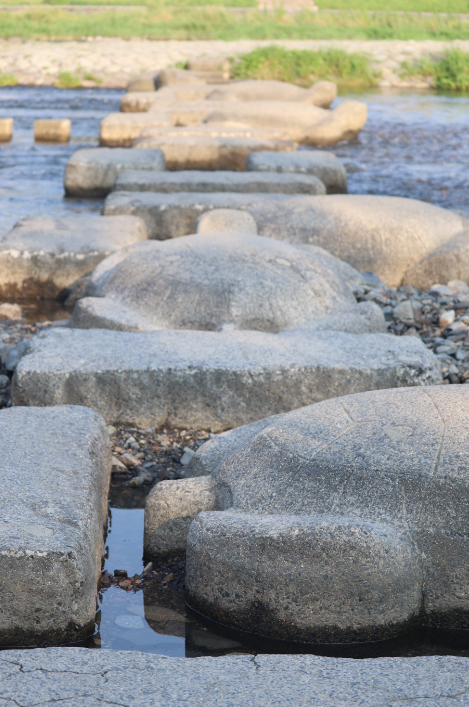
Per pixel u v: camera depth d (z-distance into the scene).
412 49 21.12
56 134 12.62
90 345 5.48
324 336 5.61
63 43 21.48
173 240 6.28
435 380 5.38
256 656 4.05
